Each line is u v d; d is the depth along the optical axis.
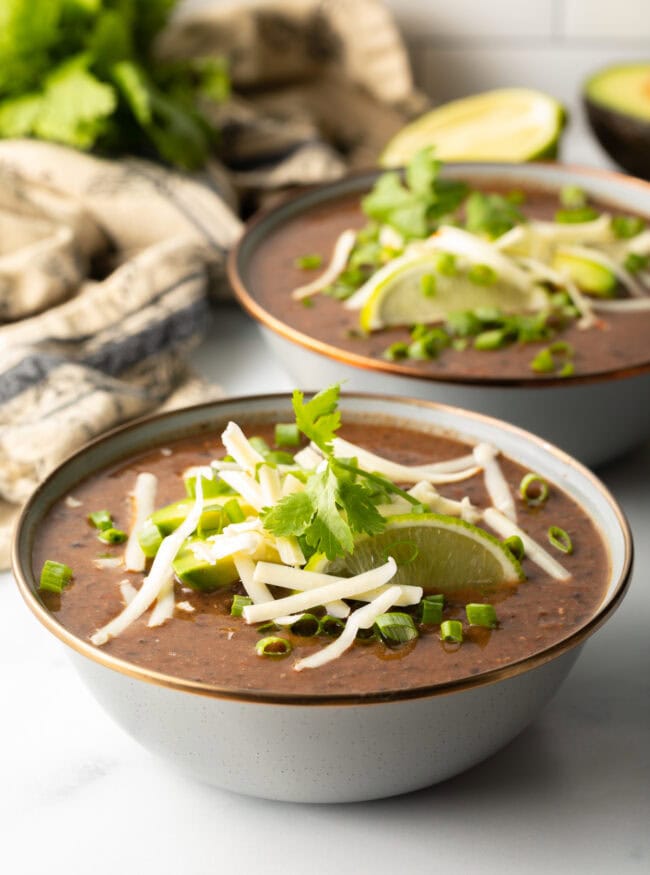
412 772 0.53
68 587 0.55
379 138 0.98
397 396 0.62
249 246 0.74
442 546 0.55
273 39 0.98
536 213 0.79
